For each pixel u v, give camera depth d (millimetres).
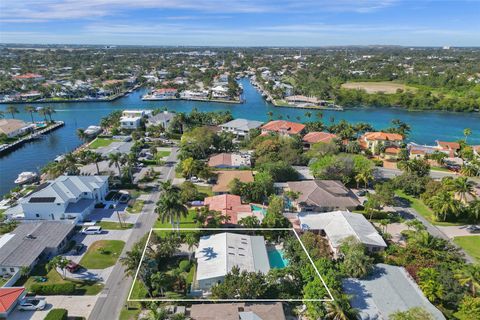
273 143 132625
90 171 114188
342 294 55250
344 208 92938
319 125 171500
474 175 122688
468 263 70750
